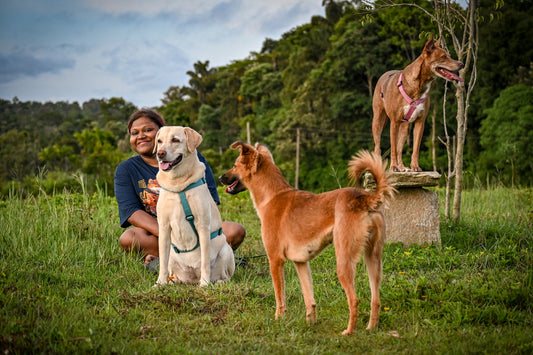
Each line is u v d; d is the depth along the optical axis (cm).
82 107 19062
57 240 684
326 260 638
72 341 334
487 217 867
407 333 372
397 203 696
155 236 637
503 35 3256
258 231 902
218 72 10525
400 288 466
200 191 530
